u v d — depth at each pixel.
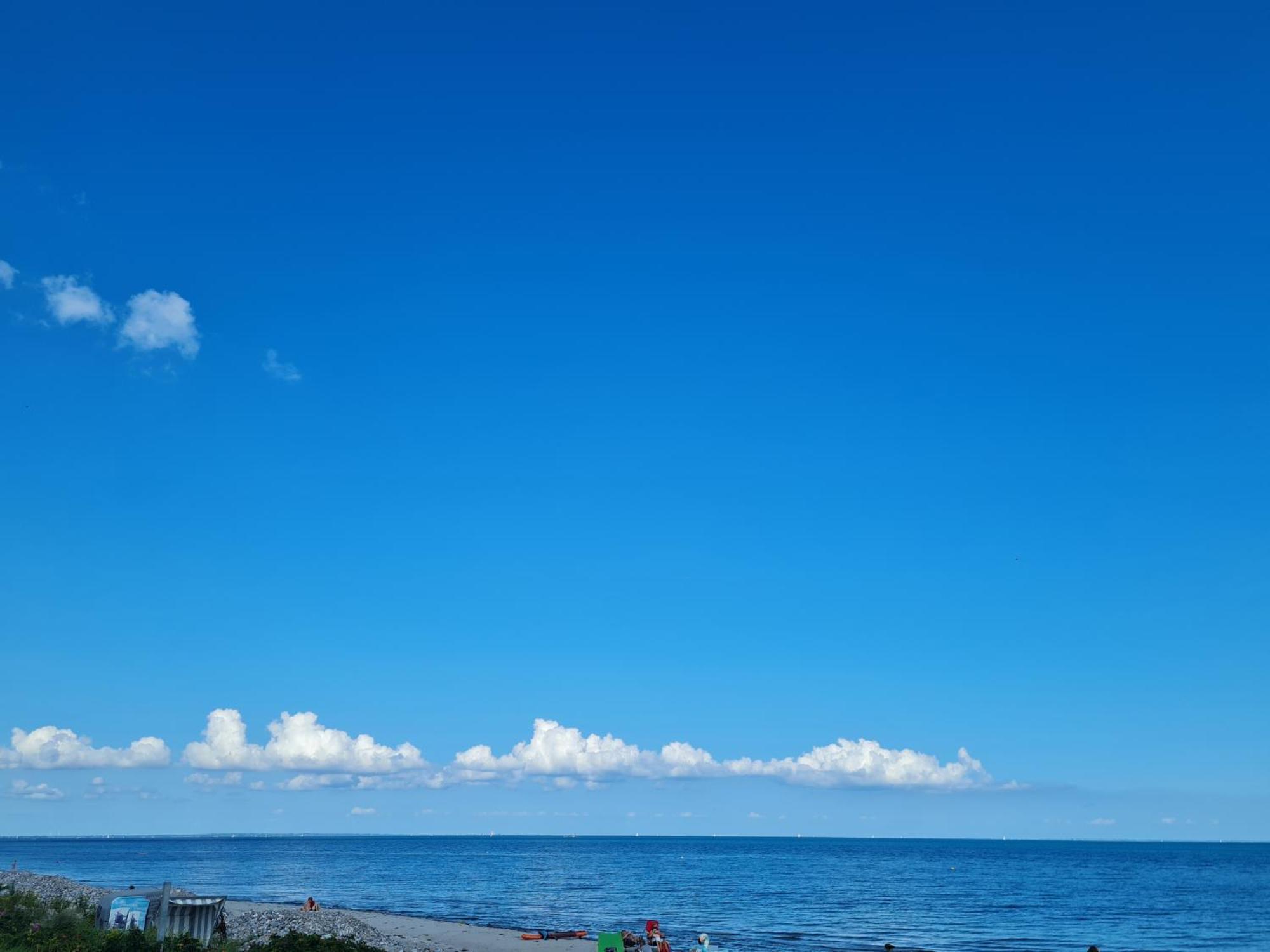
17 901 62.25
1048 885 182.62
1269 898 151.00
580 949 74.00
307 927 73.44
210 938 56.78
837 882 188.25
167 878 179.38
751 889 163.50
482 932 87.00
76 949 46.50
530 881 185.50
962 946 85.38
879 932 95.69
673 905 127.12
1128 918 115.19
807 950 79.94
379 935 75.88
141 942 49.06
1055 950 82.69
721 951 78.88
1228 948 87.31
